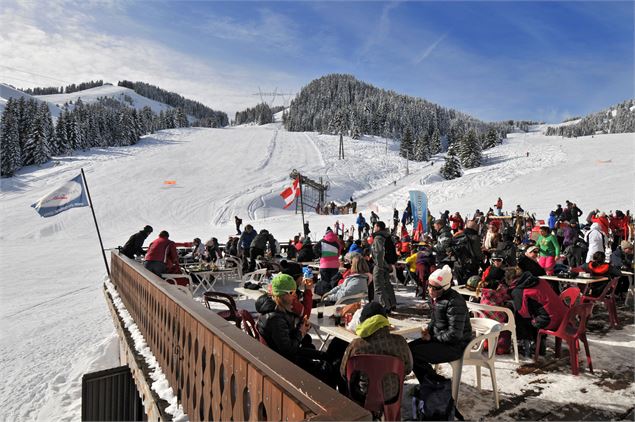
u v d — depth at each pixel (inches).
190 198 1792.6
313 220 1429.6
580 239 434.9
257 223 1451.8
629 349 212.1
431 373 151.4
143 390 182.5
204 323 120.5
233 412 101.6
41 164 2598.4
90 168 2348.7
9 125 2397.9
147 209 1644.9
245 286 286.2
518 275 233.3
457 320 151.3
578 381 175.9
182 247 635.5
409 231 1027.3
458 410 152.5
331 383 152.6
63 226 1446.9
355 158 3041.3
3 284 661.9
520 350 215.0
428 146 3713.1
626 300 310.3
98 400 237.1
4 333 402.3
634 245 322.0
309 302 214.8
